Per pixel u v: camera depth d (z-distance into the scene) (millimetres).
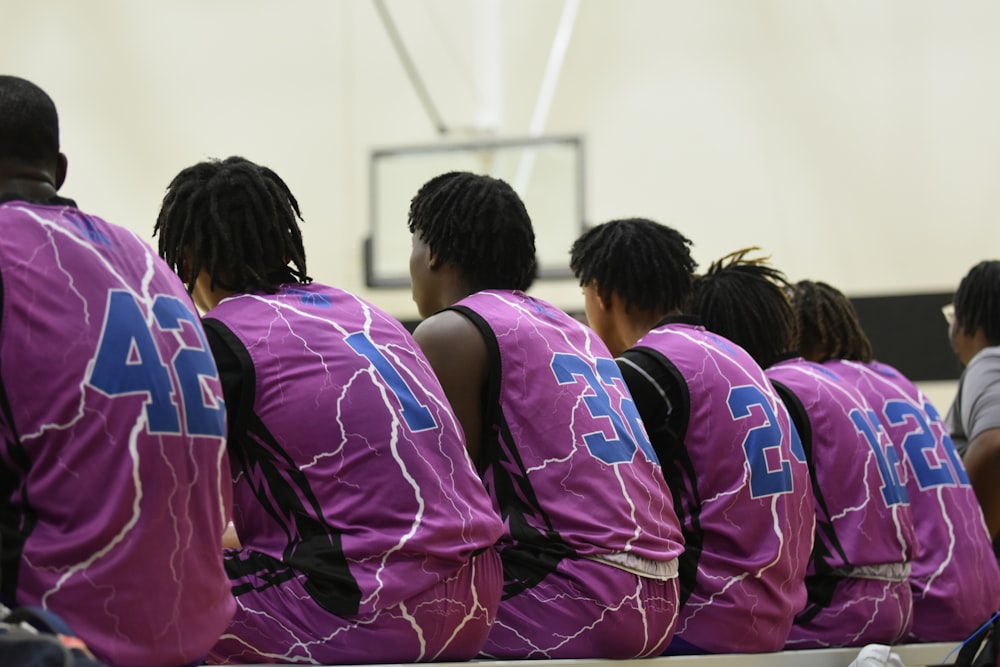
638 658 3037
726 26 12383
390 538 2561
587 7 12742
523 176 11438
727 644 3270
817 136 12023
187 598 2225
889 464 3861
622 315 3779
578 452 2994
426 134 12875
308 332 2686
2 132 2365
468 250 3361
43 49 13656
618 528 2959
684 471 3367
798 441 3564
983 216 11508
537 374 3037
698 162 12281
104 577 2104
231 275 2854
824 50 12086
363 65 13109
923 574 3994
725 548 3312
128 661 2127
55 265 2195
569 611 2926
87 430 2123
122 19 13602
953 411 5109
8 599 2074
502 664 2797
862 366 4328
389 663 2609
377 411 2637
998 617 3811
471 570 2721
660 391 3375
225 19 13445
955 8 11773
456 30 12922
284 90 13234
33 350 2121
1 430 2117
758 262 4324
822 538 3703
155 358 2230
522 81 12812
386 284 11492
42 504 2107
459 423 2910
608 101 12562
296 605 2594
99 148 13430
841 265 11812
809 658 3498
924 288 11539
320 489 2602
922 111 11781
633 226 3791
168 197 2939
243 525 2717
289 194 3029
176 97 13406
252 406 2602
